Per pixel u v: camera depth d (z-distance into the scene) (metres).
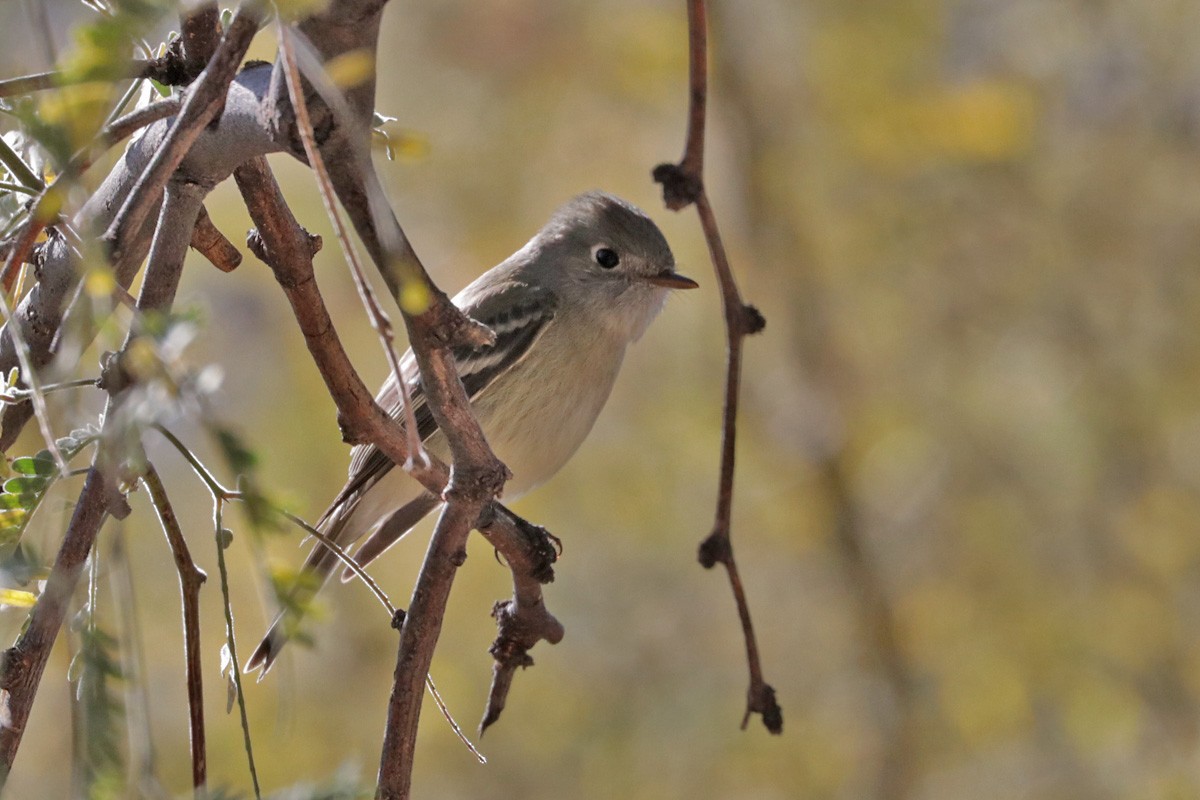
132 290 5.28
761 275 12.58
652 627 12.45
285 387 11.16
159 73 3.90
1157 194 12.60
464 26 12.00
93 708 3.12
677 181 5.61
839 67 12.42
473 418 3.72
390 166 11.84
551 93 12.12
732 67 12.36
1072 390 12.59
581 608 12.35
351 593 10.99
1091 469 12.56
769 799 12.36
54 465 3.58
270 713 10.20
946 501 12.80
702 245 12.39
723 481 5.46
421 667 4.06
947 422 12.77
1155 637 12.33
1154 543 12.40
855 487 12.80
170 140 3.06
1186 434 12.52
